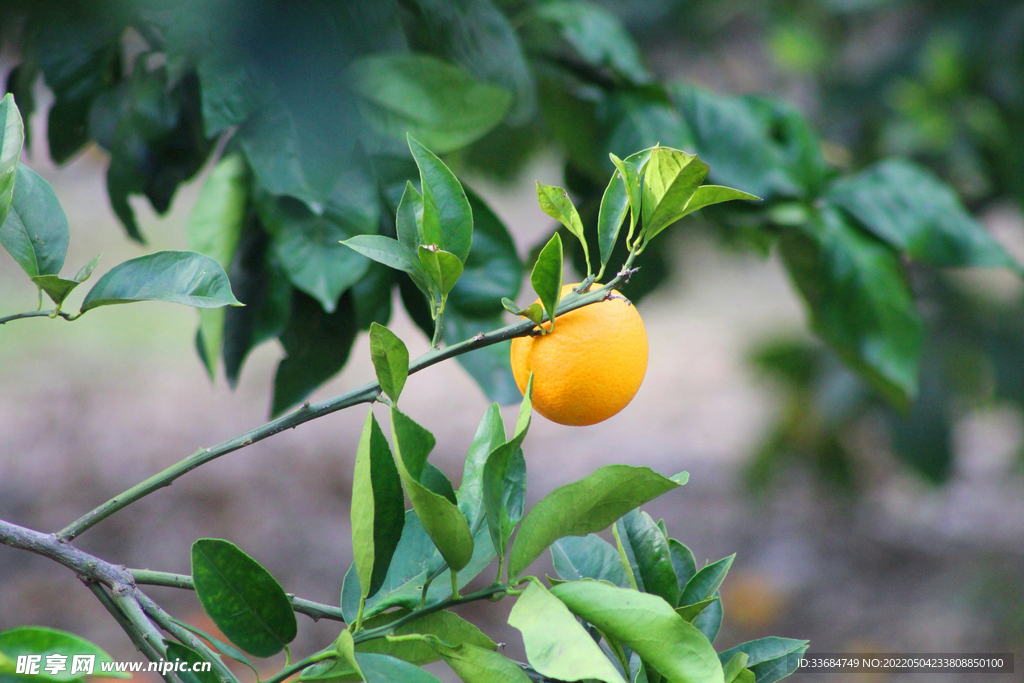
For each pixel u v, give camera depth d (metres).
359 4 1.85
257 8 1.79
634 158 1.76
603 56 2.05
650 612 1.66
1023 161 3.25
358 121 1.84
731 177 2.05
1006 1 3.60
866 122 4.00
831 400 3.97
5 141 1.71
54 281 1.72
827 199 2.08
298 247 1.89
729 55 4.61
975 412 3.89
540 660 1.65
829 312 2.05
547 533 1.70
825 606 4.81
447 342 1.94
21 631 1.74
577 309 1.73
